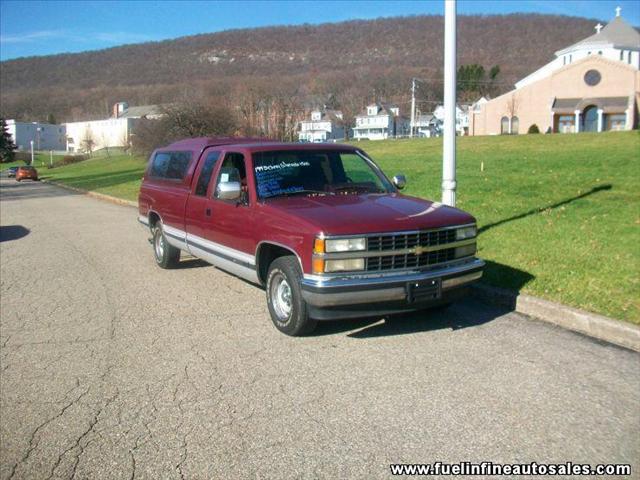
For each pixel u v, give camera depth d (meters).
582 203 11.83
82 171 61.94
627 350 5.27
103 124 128.50
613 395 4.36
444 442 3.75
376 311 5.29
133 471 3.53
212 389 4.62
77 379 4.91
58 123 159.88
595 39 58.81
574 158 19.70
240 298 7.32
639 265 7.29
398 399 4.36
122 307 7.07
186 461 3.62
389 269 5.25
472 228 5.79
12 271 9.48
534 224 10.12
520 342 5.49
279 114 40.22
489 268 7.58
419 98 103.38
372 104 105.25
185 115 39.53
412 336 5.70
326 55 189.12
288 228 5.46
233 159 6.94
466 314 6.38
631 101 49.06
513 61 137.75
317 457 3.62
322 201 5.95
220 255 6.89
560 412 4.11
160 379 4.86
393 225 5.27
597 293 6.33
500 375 4.74
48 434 4.01
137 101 154.12
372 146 36.41
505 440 3.76
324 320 5.86
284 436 3.87
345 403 4.31
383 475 3.42
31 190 38.38
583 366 4.90
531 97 53.94
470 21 166.88
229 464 3.57
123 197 24.34
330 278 5.09
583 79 51.66
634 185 13.47
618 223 9.82
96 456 3.71
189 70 192.62
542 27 162.00
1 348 5.71
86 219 17.30
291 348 5.46
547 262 7.68
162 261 9.16
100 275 8.94
